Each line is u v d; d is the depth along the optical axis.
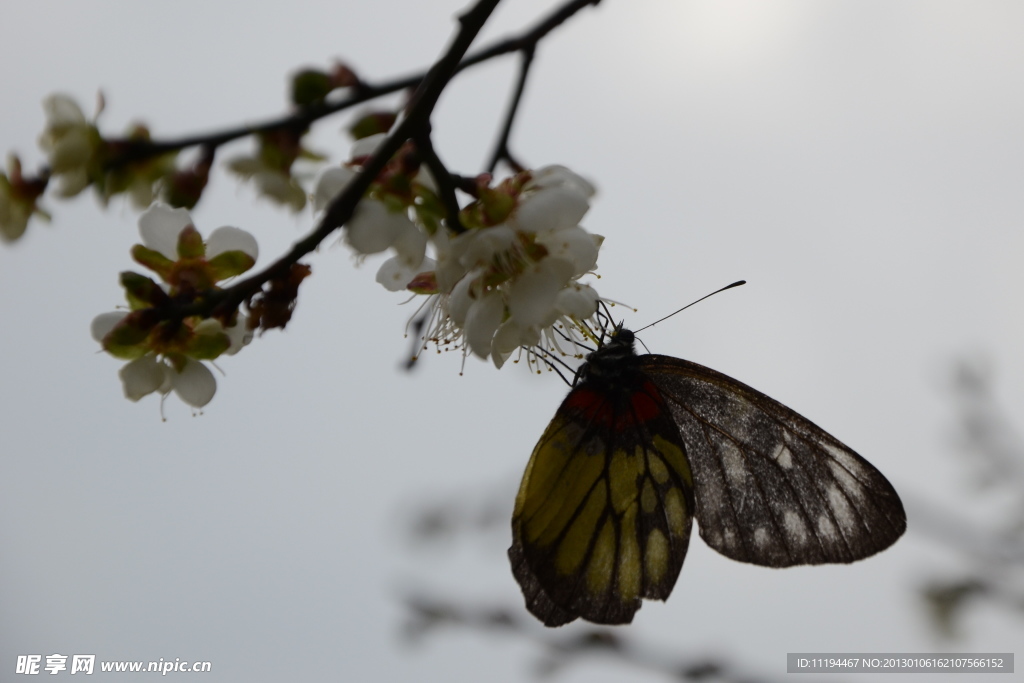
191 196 0.56
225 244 0.57
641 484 0.62
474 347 0.57
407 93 0.57
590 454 0.62
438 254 0.57
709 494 0.61
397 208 0.56
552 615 0.61
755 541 0.61
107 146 0.56
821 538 0.60
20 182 0.56
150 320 0.57
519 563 0.61
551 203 0.57
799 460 0.61
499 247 0.57
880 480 0.60
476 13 0.56
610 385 0.61
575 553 0.62
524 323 0.57
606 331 0.61
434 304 0.59
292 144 0.56
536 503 0.61
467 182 0.57
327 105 0.56
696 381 0.61
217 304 0.56
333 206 0.56
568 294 0.57
